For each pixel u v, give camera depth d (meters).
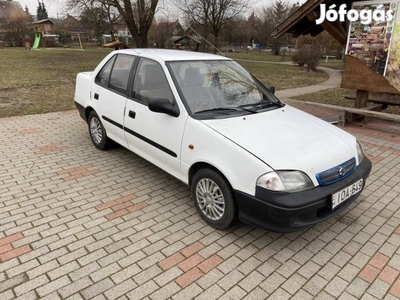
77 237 3.07
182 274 2.63
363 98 7.05
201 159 3.13
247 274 2.65
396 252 2.96
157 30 37.25
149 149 3.91
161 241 3.04
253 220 2.81
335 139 3.25
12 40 44.59
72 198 3.79
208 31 30.03
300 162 2.75
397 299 2.43
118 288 2.47
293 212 2.59
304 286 2.54
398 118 6.02
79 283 2.51
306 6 6.49
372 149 5.66
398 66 6.16
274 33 7.22
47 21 56.88
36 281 2.52
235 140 2.93
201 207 3.33
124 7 19.55
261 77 18.58
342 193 2.87
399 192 4.09
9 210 3.51
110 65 4.78
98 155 5.12
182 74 3.73
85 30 51.16
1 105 8.56
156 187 4.11
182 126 3.36
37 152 5.21
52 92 10.83
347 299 2.43
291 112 3.79
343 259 2.85
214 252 2.90
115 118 4.48
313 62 23.45
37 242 2.98
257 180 2.70
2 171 4.48
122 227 3.25
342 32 6.96
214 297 2.42
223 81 3.92
